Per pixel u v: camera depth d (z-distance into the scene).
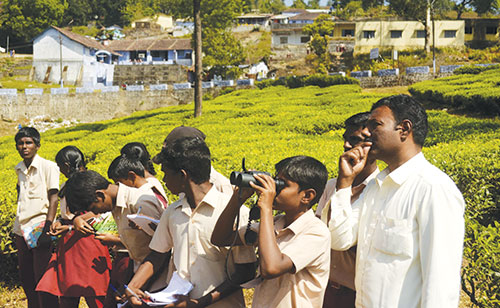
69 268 4.43
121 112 37.75
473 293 4.08
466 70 28.22
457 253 2.31
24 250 5.43
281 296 2.75
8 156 13.58
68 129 24.41
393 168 2.62
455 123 12.92
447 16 50.03
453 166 6.24
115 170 4.14
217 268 3.02
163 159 3.05
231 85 36.84
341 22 50.91
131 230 3.84
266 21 75.00
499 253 3.79
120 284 4.27
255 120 16.03
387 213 2.50
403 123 2.55
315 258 2.70
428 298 2.24
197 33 20.56
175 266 3.09
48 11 66.12
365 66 45.19
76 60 49.16
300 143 9.35
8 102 36.22
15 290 6.27
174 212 3.14
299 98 23.67
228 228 2.90
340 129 14.23
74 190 3.87
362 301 2.55
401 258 2.41
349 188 2.79
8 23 63.31
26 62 52.25
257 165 7.02
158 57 58.91
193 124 17.41
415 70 31.83
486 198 5.98
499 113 17.81
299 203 2.78
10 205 6.42
